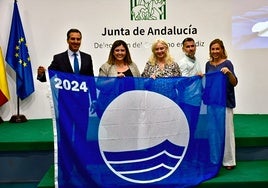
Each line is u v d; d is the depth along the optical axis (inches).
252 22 213.0
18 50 202.8
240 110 219.1
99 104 132.3
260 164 153.3
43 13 211.5
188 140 138.7
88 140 130.9
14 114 216.8
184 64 174.2
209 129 139.9
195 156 138.8
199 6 211.8
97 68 214.7
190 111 139.0
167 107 137.3
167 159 136.8
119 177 132.5
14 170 161.9
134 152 134.6
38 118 218.2
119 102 134.0
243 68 215.9
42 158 161.3
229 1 211.8
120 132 133.6
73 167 128.6
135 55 214.5
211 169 139.2
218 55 144.8
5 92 204.7
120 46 150.9
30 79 206.7
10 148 159.8
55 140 126.5
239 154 159.3
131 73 153.5
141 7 211.6
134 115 134.9
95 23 212.7
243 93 217.8
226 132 145.3
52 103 126.8
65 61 161.8
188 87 139.0
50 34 212.7
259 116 212.7
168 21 212.4
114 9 211.9
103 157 132.0
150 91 136.2
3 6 209.0
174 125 137.6
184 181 134.1
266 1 211.6
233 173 142.1
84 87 131.0
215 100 140.0
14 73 213.9
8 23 209.8
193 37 213.5
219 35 213.8
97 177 131.1
